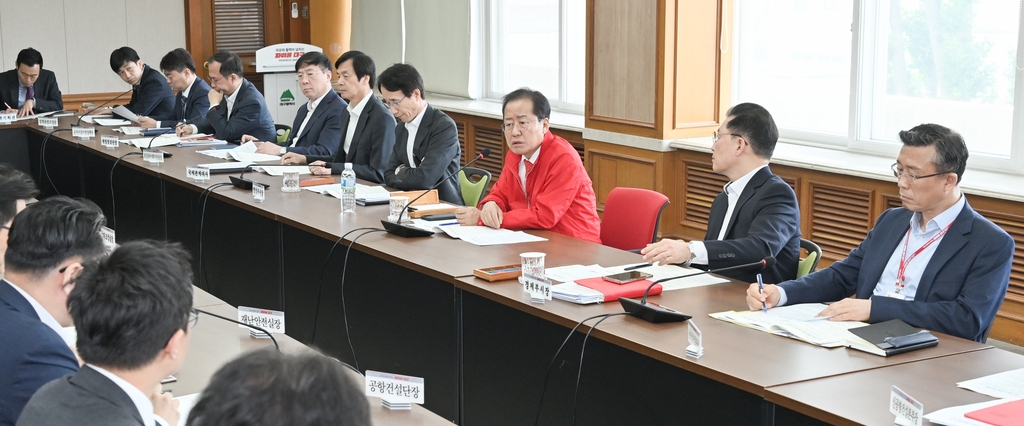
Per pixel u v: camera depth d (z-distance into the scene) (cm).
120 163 526
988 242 241
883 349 211
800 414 186
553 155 365
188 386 206
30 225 191
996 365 204
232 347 231
